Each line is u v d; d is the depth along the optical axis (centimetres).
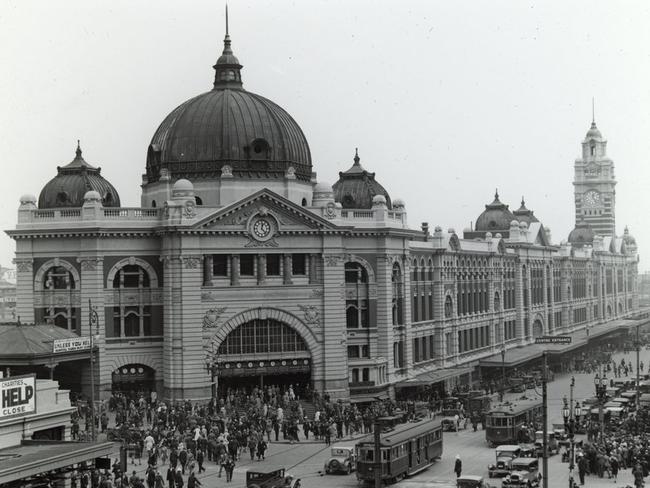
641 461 7294
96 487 6141
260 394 10056
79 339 9419
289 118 11594
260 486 6450
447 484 7094
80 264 10200
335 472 7438
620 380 12988
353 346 11038
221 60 11662
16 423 5541
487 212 17662
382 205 11100
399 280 11544
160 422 8625
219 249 10200
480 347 14375
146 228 10269
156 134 11556
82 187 10731
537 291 17525
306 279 10581
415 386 11531
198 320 10088
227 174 10656
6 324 9275
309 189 11388
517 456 7519
